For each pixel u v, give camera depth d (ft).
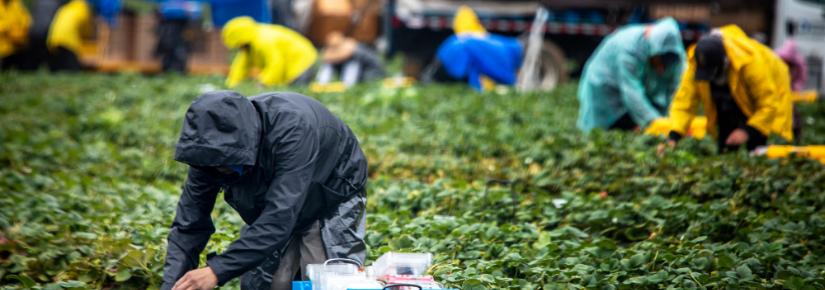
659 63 111.14
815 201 79.10
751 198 80.74
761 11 209.15
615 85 114.32
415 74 227.61
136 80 191.21
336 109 142.10
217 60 249.96
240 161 42.83
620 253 62.54
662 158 93.20
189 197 48.42
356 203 48.88
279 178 44.83
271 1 231.09
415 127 129.59
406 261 48.85
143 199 79.30
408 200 80.33
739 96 91.20
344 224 48.26
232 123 42.80
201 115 42.70
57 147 107.14
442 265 59.47
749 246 64.69
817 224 69.97
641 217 73.67
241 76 173.78
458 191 81.15
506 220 75.36
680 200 77.87
